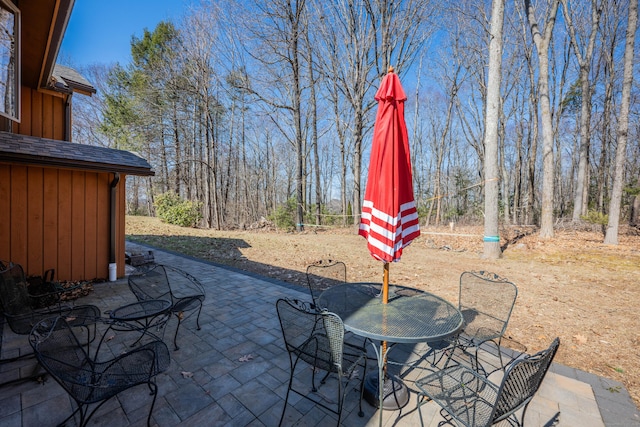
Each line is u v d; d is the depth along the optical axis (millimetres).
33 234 4555
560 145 20859
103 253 5332
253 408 2256
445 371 2129
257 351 3084
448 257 8312
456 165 25422
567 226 12914
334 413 2176
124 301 4371
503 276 6230
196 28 15539
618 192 9172
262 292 4973
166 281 3928
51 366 1694
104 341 3238
